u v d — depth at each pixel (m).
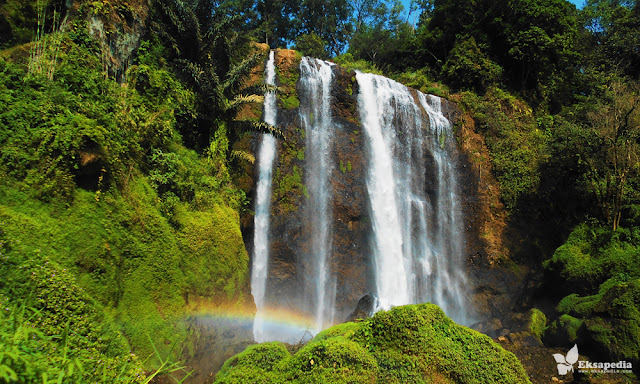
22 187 5.94
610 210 15.36
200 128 12.09
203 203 10.12
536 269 17.34
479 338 6.52
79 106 7.56
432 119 19.78
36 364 2.85
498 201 19.16
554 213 17.64
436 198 18.75
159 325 7.16
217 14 13.35
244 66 12.58
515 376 6.04
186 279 8.39
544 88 24.89
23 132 6.42
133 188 7.96
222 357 8.95
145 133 9.20
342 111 17.25
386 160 17.64
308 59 17.45
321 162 16.11
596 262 13.88
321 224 15.36
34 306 4.89
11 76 7.23
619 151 15.59
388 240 16.70
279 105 16.08
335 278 15.11
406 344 6.14
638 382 9.11
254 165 14.64
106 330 5.71
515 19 24.62
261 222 14.25
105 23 9.89
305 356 5.89
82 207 6.52
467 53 24.30
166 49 12.00
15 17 9.35
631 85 21.39
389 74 25.52
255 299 13.38
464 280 18.17
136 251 7.34
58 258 5.74
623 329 9.96
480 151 20.20
